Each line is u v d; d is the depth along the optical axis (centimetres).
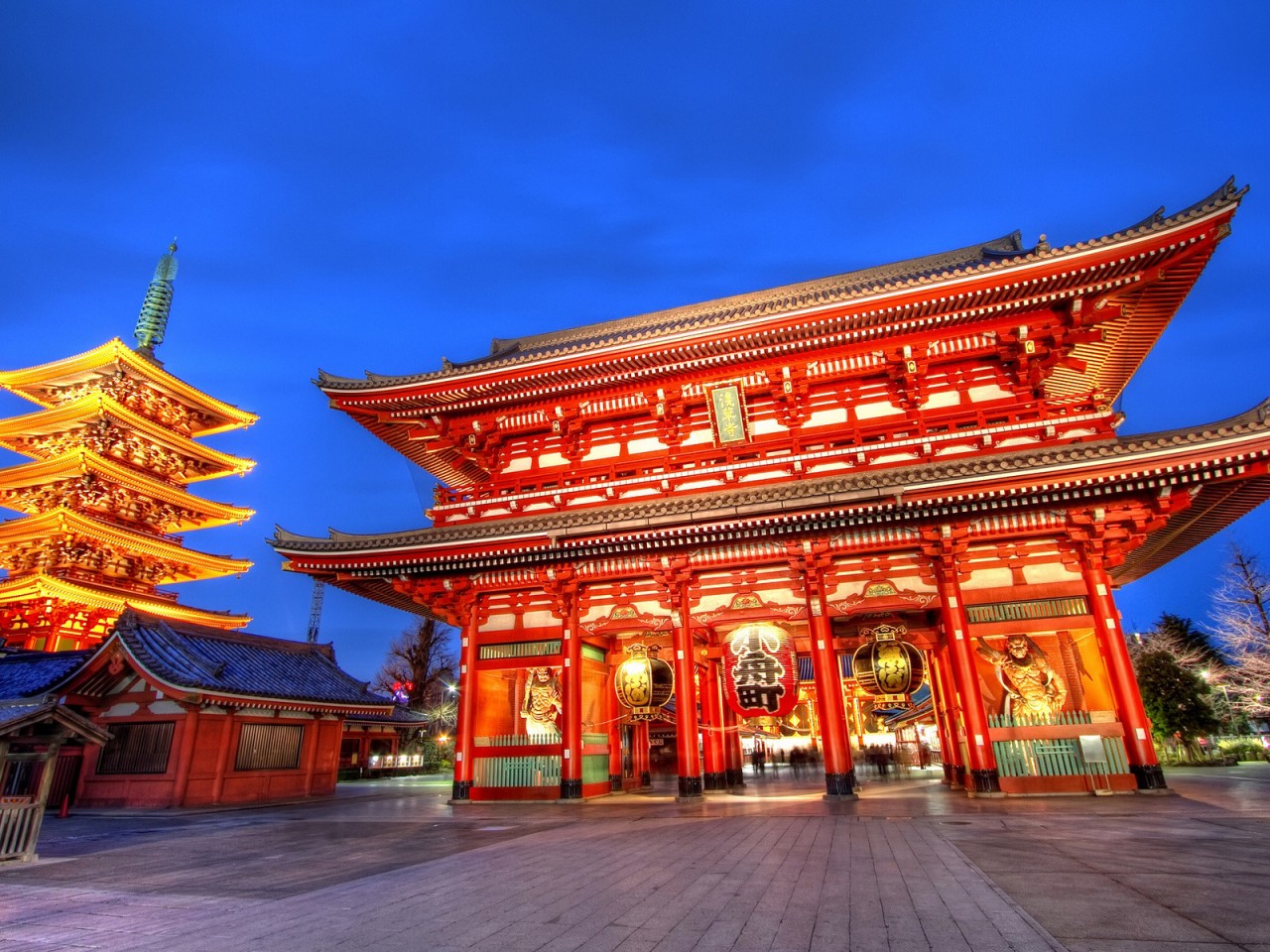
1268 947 605
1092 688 1869
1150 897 775
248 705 2641
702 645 2630
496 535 2220
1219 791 1864
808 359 2367
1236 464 1727
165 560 5194
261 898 940
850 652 2345
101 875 1159
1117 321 2292
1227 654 4606
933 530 2008
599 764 2453
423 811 2097
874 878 926
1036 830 1270
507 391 2545
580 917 779
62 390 5197
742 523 2042
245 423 5891
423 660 6500
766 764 4916
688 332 2270
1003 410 2248
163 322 5950
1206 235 1911
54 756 1395
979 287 2064
